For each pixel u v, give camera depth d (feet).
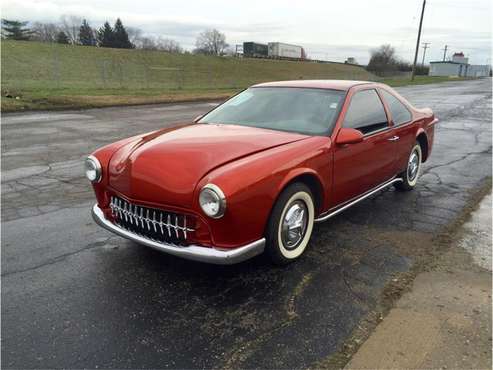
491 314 9.57
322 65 221.87
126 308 9.75
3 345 8.48
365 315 9.52
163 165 10.28
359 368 7.93
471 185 19.71
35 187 18.90
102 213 11.80
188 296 10.24
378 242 13.30
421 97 75.72
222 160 10.17
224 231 9.66
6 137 31.07
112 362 8.05
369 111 14.57
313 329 9.01
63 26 255.50
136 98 61.31
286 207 11.01
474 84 140.56
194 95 70.28
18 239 13.35
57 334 8.84
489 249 12.84
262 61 197.16
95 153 12.07
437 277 11.18
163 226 10.21
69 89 67.67
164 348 8.43
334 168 12.41
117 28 255.70
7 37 245.45
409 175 18.44
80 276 11.14
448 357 8.21
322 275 11.23
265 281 10.90
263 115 13.78
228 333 8.88
